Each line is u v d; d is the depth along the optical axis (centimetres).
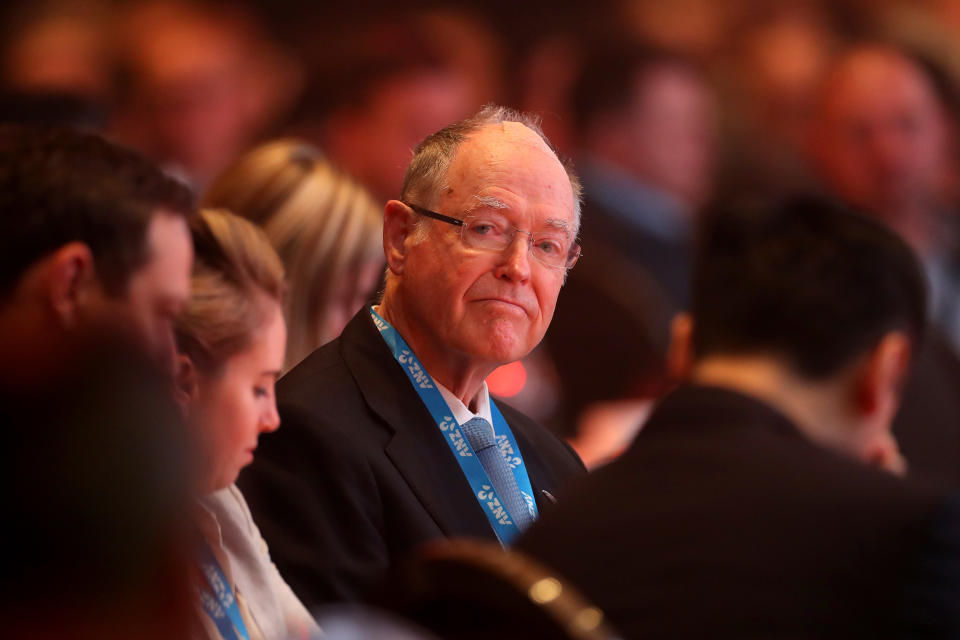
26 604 268
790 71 2062
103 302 419
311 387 717
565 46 2103
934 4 2066
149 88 1970
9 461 272
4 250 410
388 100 1962
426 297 730
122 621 272
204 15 1994
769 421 556
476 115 770
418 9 2047
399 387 734
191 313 546
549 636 422
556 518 542
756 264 585
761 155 2030
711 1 2148
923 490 525
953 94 1948
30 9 1955
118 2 1978
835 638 490
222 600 558
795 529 508
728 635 488
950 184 1942
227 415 563
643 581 505
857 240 585
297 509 673
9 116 1364
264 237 602
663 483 536
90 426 276
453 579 441
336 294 927
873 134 1931
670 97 2016
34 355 287
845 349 571
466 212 722
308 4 2016
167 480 279
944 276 1855
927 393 1248
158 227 437
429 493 706
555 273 743
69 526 269
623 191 1962
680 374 623
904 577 497
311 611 652
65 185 420
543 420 1540
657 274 1911
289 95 2002
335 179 956
